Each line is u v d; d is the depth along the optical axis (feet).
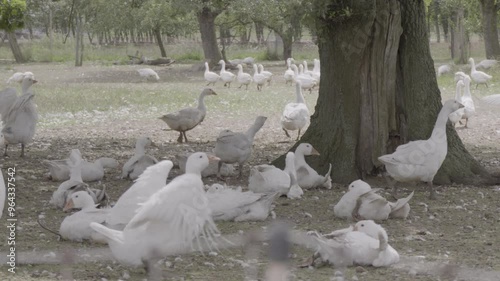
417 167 37.91
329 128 44.70
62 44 226.99
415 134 44.62
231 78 120.37
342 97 44.24
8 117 50.83
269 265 26.58
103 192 35.24
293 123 60.23
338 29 43.86
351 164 43.88
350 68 43.88
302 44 231.50
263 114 81.87
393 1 43.57
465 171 44.04
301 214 35.42
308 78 106.32
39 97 95.30
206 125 72.79
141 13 206.28
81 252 28.22
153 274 24.58
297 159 41.65
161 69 169.68
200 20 165.27
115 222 25.64
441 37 349.20
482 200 39.06
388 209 33.88
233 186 41.86
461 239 30.83
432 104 45.03
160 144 60.34
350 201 34.12
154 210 23.00
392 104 44.73
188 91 110.11
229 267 26.53
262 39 253.65
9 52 219.82
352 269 26.09
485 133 67.21
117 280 24.52
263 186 38.24
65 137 64.34
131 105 89.15
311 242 29.86
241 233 31.19
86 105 87.97
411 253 28.37
